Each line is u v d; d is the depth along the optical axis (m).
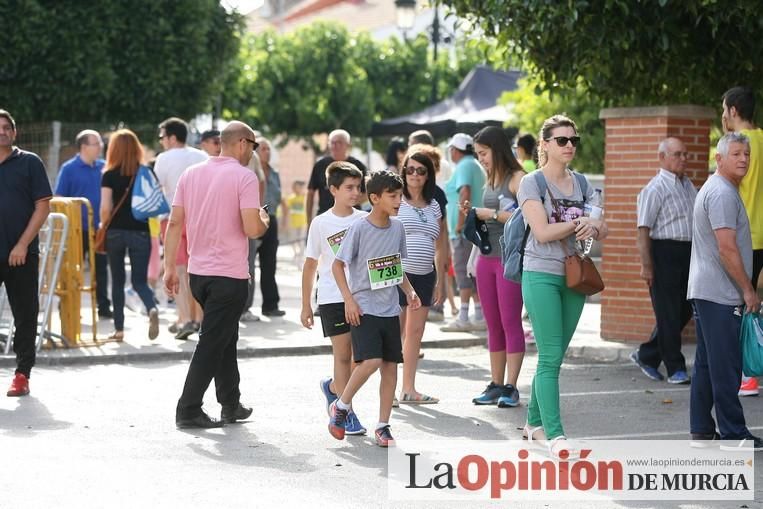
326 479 7.57
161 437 8.77
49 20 22.91
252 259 15.22
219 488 7.30
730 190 8.34
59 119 23.69
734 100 10.09
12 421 9.26
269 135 33.62
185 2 24.03
